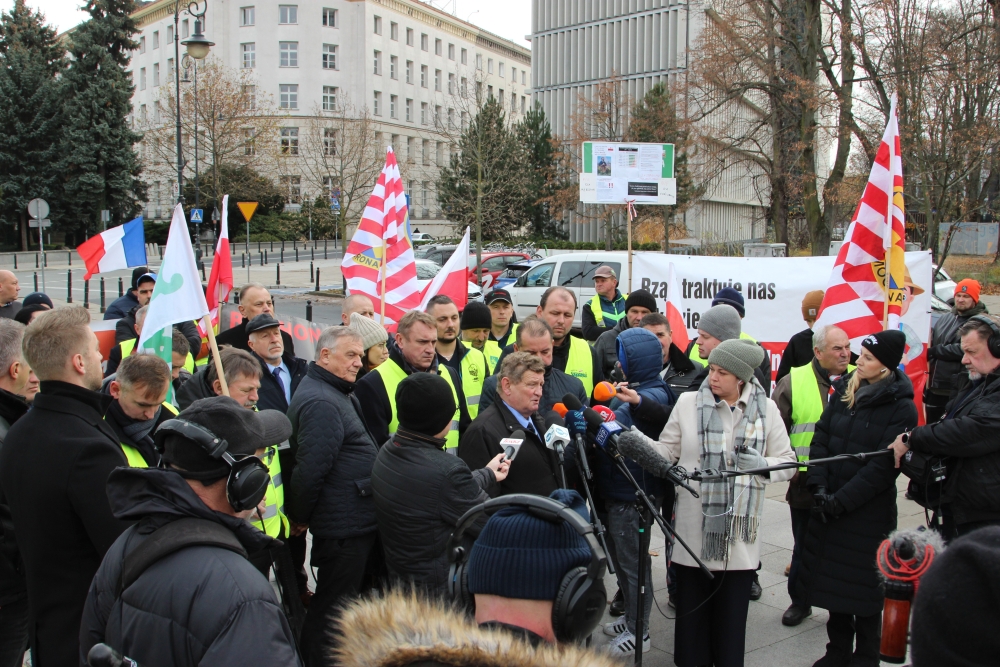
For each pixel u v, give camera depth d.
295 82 63.91
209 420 2.00
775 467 3.45
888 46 18.12
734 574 3.69
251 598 1.82
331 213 40.94
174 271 4.04
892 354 3.83
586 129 38.72
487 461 3.77
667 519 4.36
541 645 1.40
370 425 4.33
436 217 71.75
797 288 7.95
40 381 2.83
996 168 20.06
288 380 4.97
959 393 4.02
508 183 31.59
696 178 24.73
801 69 19.98
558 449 3.24
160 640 1.79
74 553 2.76
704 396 3.81
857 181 19.67
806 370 4.96
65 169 42.28
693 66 21.59
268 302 5.83
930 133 18.06
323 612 3.69
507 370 3.79
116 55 45.59
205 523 1.94
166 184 55.94
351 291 7.16
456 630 1.42
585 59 52.50
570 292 5.29
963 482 3.69
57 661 2.74
